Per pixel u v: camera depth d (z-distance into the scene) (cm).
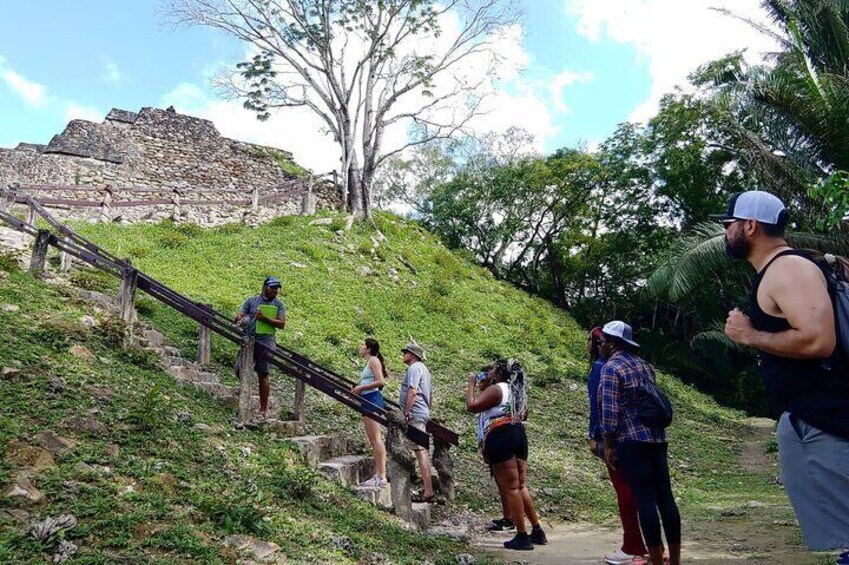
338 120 2653
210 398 773
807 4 1399
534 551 614
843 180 511
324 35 2542
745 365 2841
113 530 373
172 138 2500
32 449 436
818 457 251
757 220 279
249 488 503
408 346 788
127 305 884
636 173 3139
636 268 3353
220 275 1727
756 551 579
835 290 254
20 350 624
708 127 2802
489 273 3031
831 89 1227
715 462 1393
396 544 526
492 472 652
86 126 2306
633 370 481
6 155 2117
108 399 589
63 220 1855
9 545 332
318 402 1054
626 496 535
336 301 1833
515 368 660
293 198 2522
